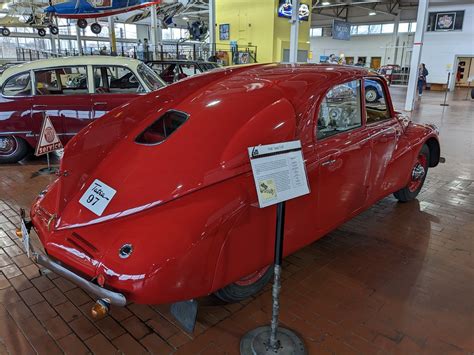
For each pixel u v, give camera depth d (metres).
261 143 2.08
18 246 3.21
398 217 3.88
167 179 1.97
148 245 1.78
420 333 2.21
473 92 17.98
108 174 2.16
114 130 2.46
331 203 2.62
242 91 2.33
